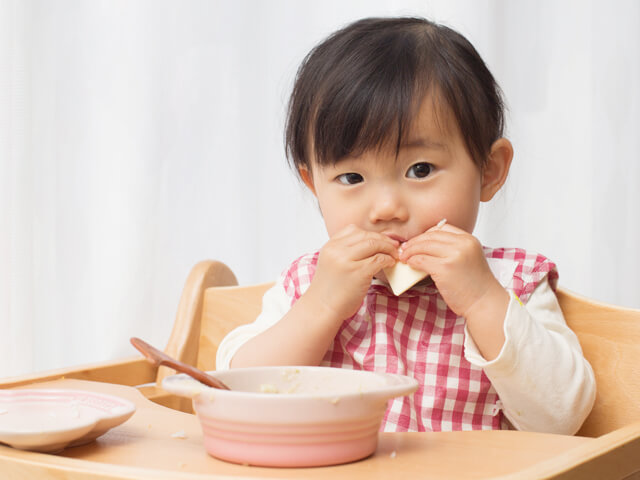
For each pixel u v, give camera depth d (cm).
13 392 67
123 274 148
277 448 52
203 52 153
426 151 80
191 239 153
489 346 76
